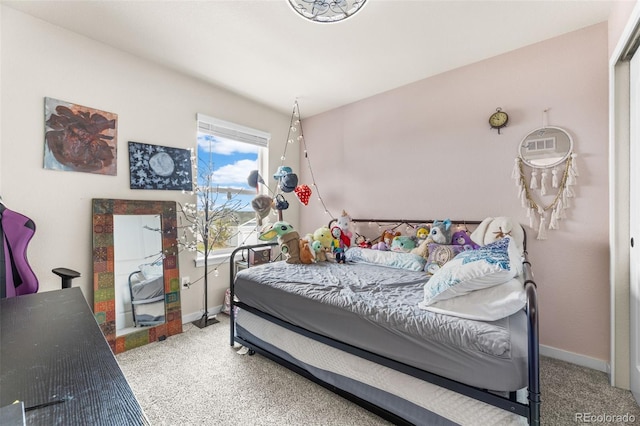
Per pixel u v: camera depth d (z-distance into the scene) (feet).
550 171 6.74
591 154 6.25
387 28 6.39
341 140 11.06
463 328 3.81
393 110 9.55
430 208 8.68
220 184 9.82
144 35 6.74
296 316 5.69
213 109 9.37
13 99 5.87
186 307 8.75
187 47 7.23
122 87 7.40
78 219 6.75
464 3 5.61
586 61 6.31
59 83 6.43
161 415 4.84
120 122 7.38
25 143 6.02
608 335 6.11
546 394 5.37
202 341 7.57
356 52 7.38
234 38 6.82
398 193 9.43
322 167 11.73
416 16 5.98
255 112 10.74
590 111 6.27
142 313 7.47
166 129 8.27
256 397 5.31
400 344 4.23
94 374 2.12
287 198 12.09
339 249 8.99
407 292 5.50
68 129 6.57
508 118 7.27
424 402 4.15
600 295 6.19
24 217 5.49
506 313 3.92
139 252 7.56
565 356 6.55
